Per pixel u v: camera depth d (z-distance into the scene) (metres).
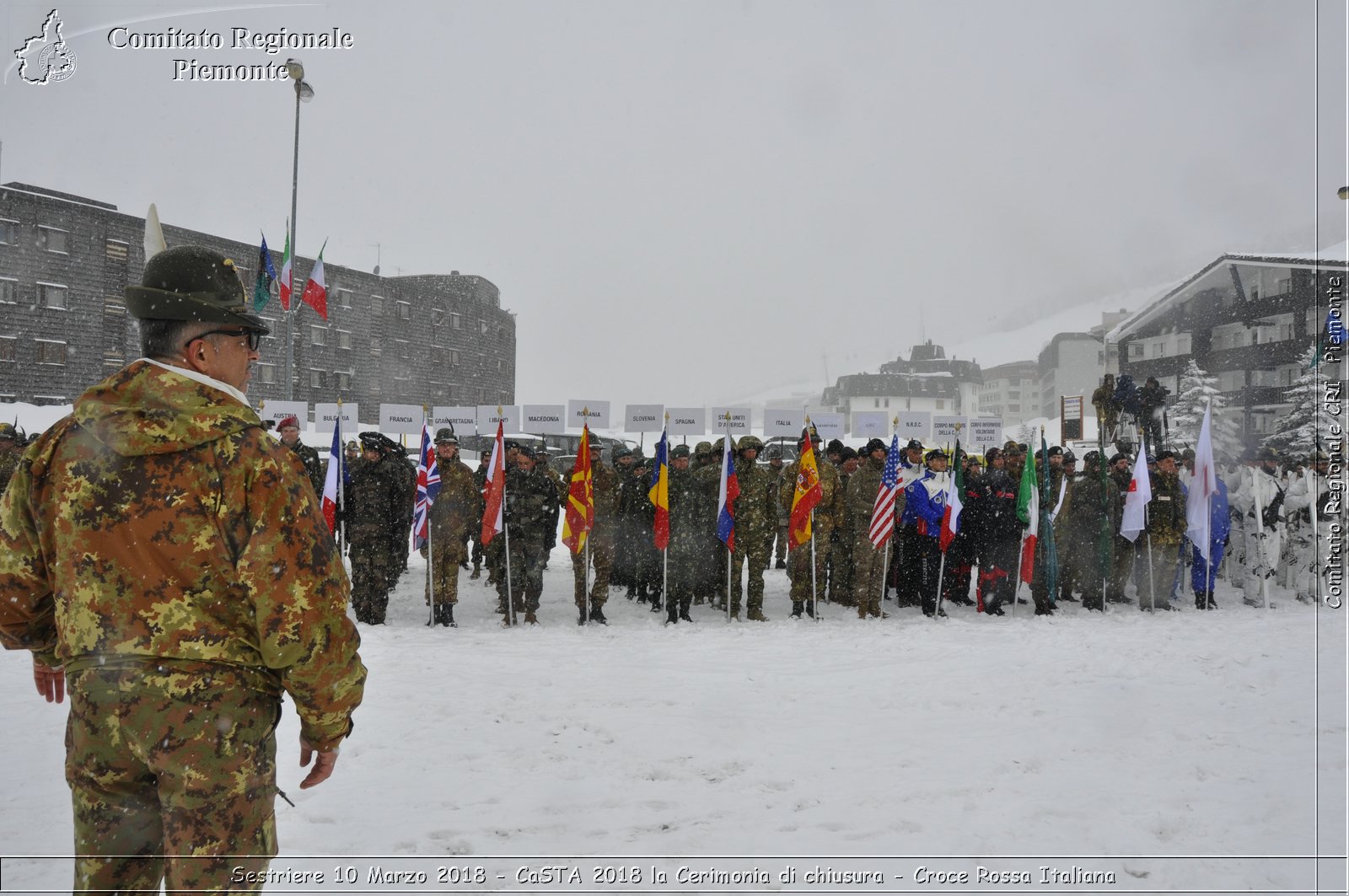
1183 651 8.19
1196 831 3.91
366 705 5.87
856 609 11.30
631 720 5.57
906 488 11.30
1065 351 72.88
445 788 4.33
